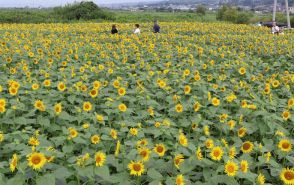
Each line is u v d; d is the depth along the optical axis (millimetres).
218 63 12602
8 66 10703
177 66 10836
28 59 11242
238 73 10555
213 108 6418
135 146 4406
